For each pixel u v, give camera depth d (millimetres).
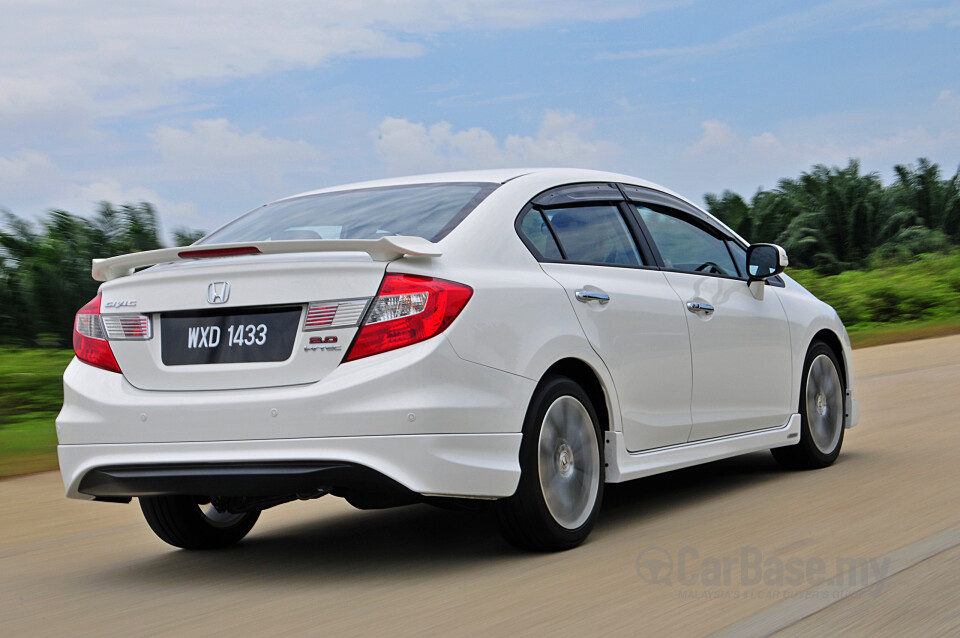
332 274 3574
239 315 3672
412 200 4277
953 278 21938
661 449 4602
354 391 3459
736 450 5062
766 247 5281
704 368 4848
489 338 3682
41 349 14648
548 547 3951
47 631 3283
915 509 4426
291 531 4910
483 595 3400
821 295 21500
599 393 4266
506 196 4188
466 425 3564
